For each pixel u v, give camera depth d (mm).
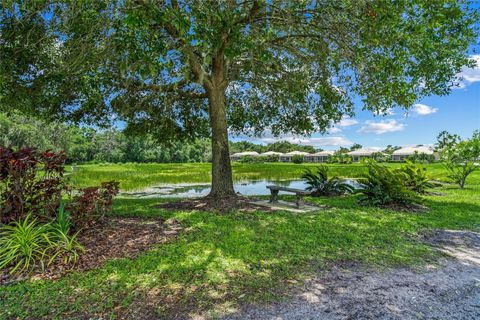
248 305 2811
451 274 3594
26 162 4375
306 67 7996
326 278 3420
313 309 2750
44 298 2904
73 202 4930
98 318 2596
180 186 15711
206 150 64000
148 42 4359
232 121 11133
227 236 4879
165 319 2586
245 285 3209
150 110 8734
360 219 6219
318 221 6008
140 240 4617
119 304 2812
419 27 4934
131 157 55281
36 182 4660
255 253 4133
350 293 3070
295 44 7605
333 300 2920
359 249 4395
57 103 8016
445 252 4367
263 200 8734
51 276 3375
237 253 4109
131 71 4750
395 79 6168
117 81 7672
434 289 3186
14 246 3609
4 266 3527
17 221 4246
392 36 5211
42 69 6762
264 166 36438
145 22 3814
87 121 9438
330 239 4812
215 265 3701
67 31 5188
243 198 8508
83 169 30234
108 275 3389
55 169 4832
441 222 6082
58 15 5059
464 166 12461
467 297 3023
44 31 5836
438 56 6402
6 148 4445
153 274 3426
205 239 4695
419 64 6457
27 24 5730
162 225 5547
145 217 6230
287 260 3912
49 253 3898
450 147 12750
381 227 5605
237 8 5367
